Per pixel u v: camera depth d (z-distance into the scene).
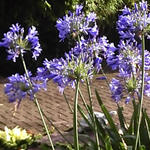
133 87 2.11
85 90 5.73
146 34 2.02
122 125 2.56
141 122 2.39
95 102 5.08
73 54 1.96
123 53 2.09
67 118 4.38
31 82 1.94
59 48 7.27
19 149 3.17
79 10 2.04
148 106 4.82
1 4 6.84
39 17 7.03
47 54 7.27
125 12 2.05
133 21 1.99
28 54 6.97
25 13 6.84
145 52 2.12
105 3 7.56
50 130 3.86
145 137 2.37
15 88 1.89
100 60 1.92
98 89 5.77
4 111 4.69
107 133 2.44
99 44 1.99
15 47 1.93
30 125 4.14
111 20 7.69
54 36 7.20
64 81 1.87
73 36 2.02
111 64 2.12
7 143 3.19
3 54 7.03
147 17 2.01
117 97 2.16
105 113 2.45
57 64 1.86
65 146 2.66
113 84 2.15
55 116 4.47
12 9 6.86
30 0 6.81
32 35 1.95
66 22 2.02
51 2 7.03
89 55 1.95
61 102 5.11
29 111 4.68
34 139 3.37
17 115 4.51
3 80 6.59
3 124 4.21
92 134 2.96
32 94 1.91
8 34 1.92
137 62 2.10
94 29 2.01
